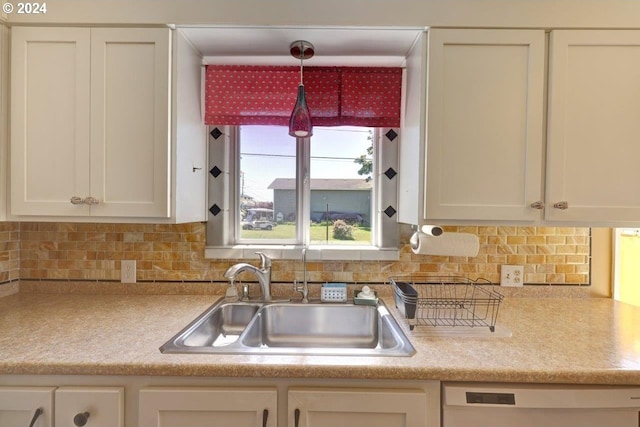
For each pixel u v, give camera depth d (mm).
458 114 1190
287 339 1406
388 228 1569
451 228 1529
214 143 1586
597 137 1180
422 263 1550
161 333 1066
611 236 1509
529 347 980
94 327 1117
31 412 864
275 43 1355
